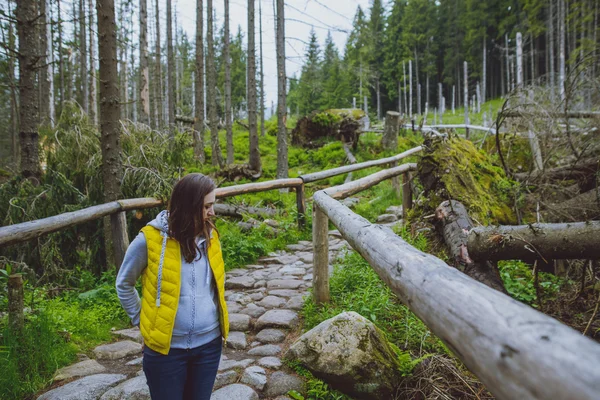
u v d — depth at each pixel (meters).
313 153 16.06
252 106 13.45
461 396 2.51
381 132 17.84
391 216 7.97
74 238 5.57
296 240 7.30
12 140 16.73
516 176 6.80
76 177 6.09
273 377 2.89
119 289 1.83
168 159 7.03
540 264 4.43
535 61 38.41
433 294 1.06
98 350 3.33
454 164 5.61
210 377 1.87
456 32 51.50
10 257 5.04
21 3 5.48
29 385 2.68
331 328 2.88
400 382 2.68
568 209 5.31
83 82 18.44
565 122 6.65
